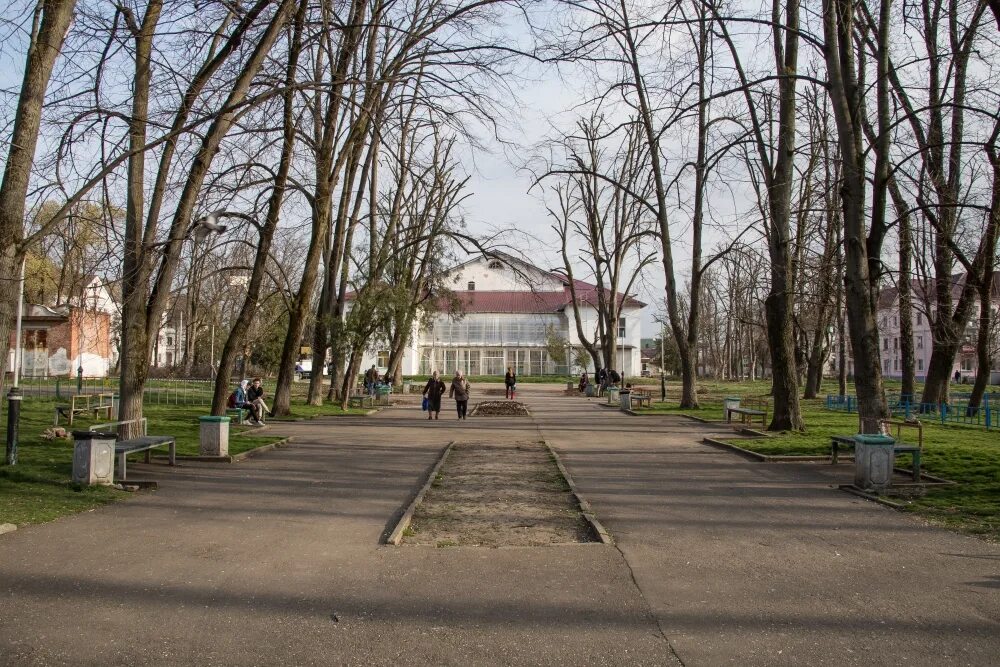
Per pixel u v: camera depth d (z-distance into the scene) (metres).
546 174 19.31
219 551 7.21
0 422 17.72
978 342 23.92
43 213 14.09
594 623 5.25
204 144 13.06
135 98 13.07
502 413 29.25
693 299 30.41
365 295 29.97
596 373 46.06
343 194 29.70
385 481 11.75
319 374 30.80
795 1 18.44
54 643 4.84
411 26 19.00
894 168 13.76
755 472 12.66
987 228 20.95
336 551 7.27
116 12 12.16
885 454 10.52
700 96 21.23
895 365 84.12
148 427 18.33
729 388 55.72
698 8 15.44
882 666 4.51
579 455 15.17
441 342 79.75
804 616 5.39
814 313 36.62
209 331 56.88
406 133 30.80
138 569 6.56
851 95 14.45
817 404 34.66
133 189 13.42
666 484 11.41
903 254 21.05
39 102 9.38
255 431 19.58
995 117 12.16
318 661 4.59
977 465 12.47
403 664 4.55
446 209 35.50
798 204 23.52
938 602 5.70
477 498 10.29
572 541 7.73
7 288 9.18
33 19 9.58
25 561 6.77
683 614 5.43
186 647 4.80
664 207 29.48
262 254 20.17
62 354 41.97
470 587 6.10
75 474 10.45
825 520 8.73
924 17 20.72
